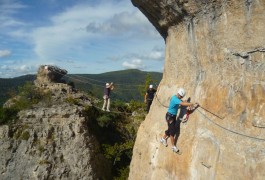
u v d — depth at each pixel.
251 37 7.71
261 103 7.51
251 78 7.79
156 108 12.45
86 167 30.67
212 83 8.95
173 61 11.48
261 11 7.36
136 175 12.39
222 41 8.52
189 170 8.92
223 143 8.06
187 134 9.45
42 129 31.94
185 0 9.17
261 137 7.29
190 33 9.88
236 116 7.99
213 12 8.59
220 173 7.88
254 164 7.21
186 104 9.45
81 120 32.72
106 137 36.09
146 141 12.14
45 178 29.66
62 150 31.16
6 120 32.94
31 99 35.62
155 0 10.45
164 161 10.31
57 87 37.56
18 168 30.23
